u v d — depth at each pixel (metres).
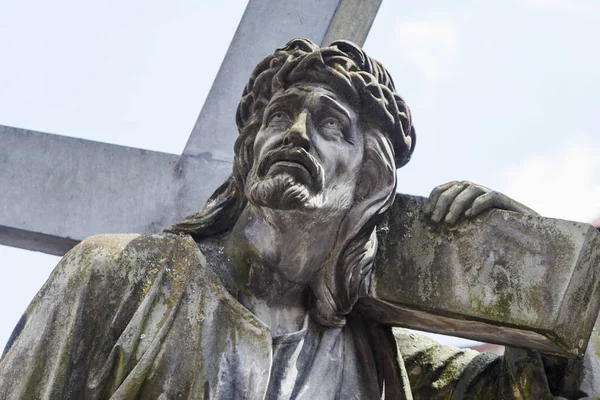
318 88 5.61
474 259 5.72
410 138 5.77
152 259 5.57
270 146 5.56
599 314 5.95
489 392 5.94
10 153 6.72
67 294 5.52
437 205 5.77
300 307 5.67
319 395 5.54
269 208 5.51
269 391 5.48
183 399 5.40
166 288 5.52
